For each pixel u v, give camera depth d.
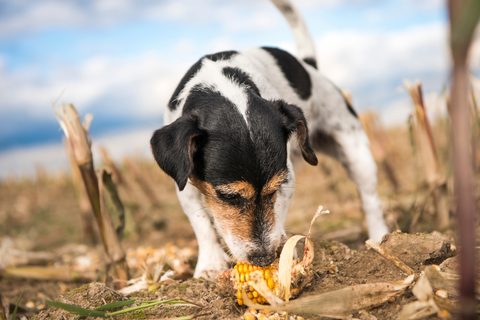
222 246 0.59
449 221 0.76
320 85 0.76
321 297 0.41
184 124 0.51
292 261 0.49
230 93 0.55
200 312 0.46
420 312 0.38
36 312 0.60
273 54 0.71
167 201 1.47
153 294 0.51
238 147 0.50
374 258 0.49
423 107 0.75
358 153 0.75
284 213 0.59
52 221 1.40
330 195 1.19
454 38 0.25
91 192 0.61
